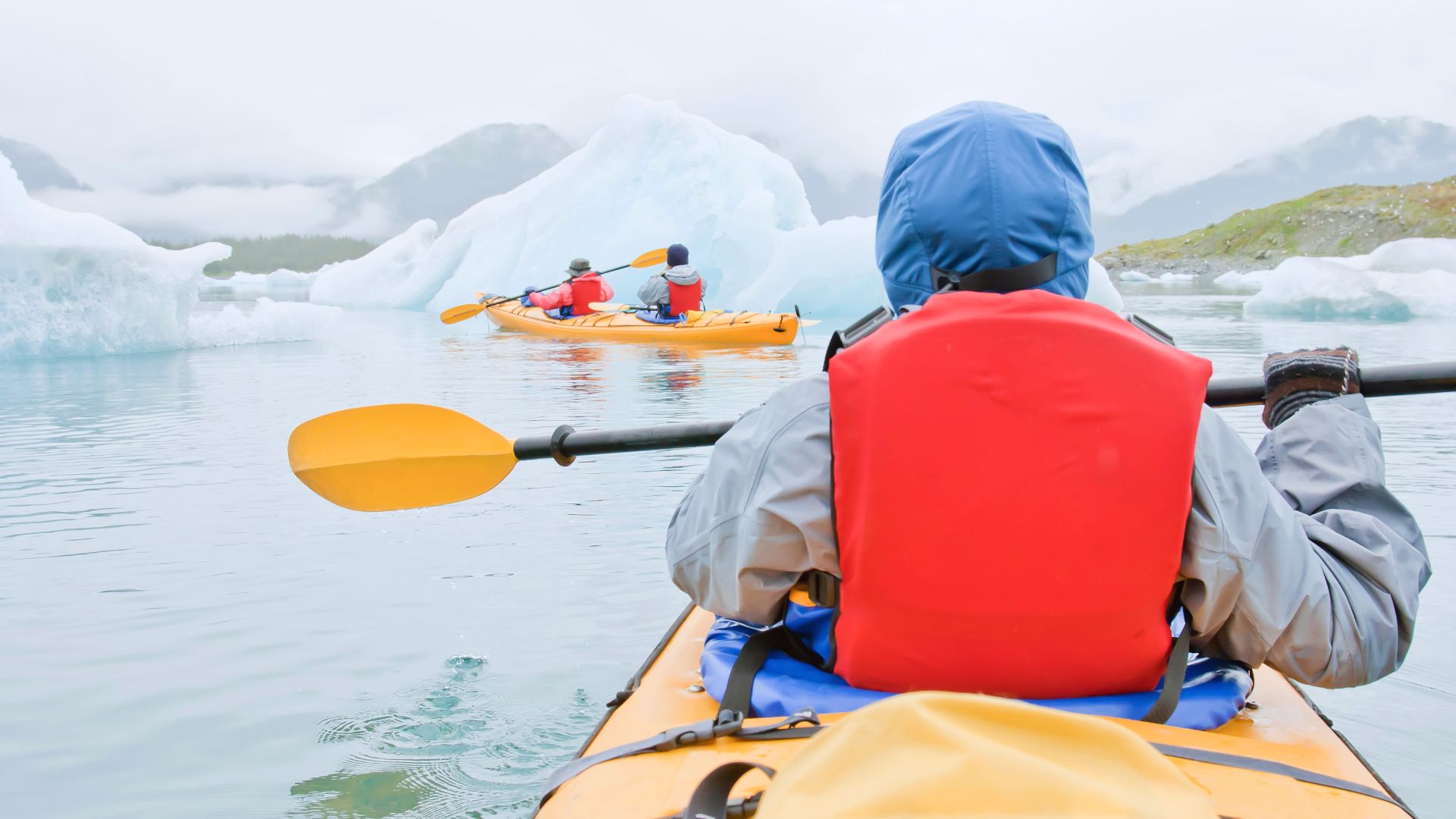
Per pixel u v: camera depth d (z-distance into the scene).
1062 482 1.01
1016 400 1.01
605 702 2.08
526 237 18.72
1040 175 1.11
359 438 1.99
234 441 5.02
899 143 1.21
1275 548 1.05
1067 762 0.63
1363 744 1.90
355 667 2.27
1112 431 1.00
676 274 10.69
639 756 1.09
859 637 1.10
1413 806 1.68
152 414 5.88
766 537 1.12
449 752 1.87
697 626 1.63
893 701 0.65
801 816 0.59
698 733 1.09
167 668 2.27
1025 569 1.03
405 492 2.01
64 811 1.69
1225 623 1.11
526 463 4.46
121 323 9.88
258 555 3.11
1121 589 1.04
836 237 14.70
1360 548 1.09
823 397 1.12
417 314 18.67
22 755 1.89
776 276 14.95
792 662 1.23
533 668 2.25
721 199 16.88
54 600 2.72
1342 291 13.35
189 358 9.36
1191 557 1.05
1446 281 12.87
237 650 2.37
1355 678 1.12
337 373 7.91
